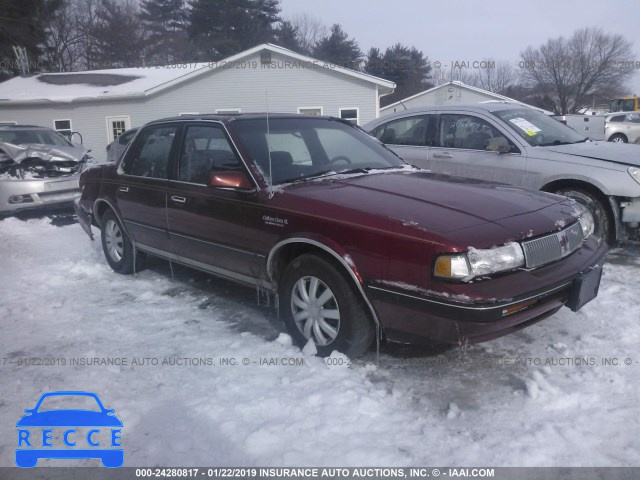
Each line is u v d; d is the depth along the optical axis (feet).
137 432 9.38
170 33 159.74
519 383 10.63
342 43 174.91
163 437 9.21
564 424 9.25
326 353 11.68
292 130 14.66
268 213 12.27
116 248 18.67
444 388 10.57
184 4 162.20
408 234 10.07
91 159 33.96
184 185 14.65
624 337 12.31
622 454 8.50
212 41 144.15
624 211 17.93
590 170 18.19
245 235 12.87
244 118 14.38
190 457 8.72
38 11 119.55
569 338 12.46
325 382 10.65
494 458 8.48
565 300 10.93
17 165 29.43
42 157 30.22
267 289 13.08
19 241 25.09
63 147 32.94
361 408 9.80
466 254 9.62
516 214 10.84
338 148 15.07
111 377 11.25
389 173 13.99
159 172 15.93
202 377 11.12
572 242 11.30
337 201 11.43
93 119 81.97
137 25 158.30
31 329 14.02
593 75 153.07
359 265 10.63
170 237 15.47
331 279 11.19
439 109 22.65
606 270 17.19
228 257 13.64
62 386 10.96
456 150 21.54
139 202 16.42
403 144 23.43
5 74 117.80
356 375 11.04
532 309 10.17
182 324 14.05
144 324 14.11
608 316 13.48
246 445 8.89
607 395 10.05
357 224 10.72
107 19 154.51
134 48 155.22
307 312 11.98
